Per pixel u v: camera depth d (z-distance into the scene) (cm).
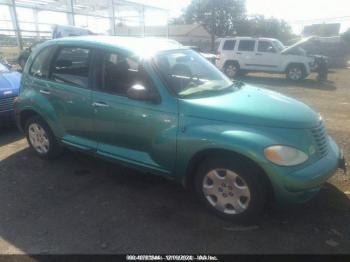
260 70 1678
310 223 351
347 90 1309
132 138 397
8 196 409
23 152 551
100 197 406
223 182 346
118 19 2850
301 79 1622
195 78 419
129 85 396
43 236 333
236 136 323
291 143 321
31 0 2500
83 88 432
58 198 404
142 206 386
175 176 375
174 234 335
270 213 367
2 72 695
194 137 343
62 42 469
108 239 328
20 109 511
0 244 321
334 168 346
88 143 443
